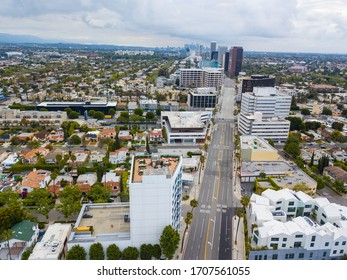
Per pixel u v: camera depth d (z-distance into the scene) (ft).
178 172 422.41
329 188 641.81
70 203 491.31
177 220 442.50
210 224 496.64
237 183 647.56
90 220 426.51
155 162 429.79
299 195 527.81
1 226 422.82
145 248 382.22
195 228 484.33
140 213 382.42
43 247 385.91
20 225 437.58
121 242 388.78
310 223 442.09
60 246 390.01
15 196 529.86
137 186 372.38
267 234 408.26
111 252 375.86
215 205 556.92
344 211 488.44
